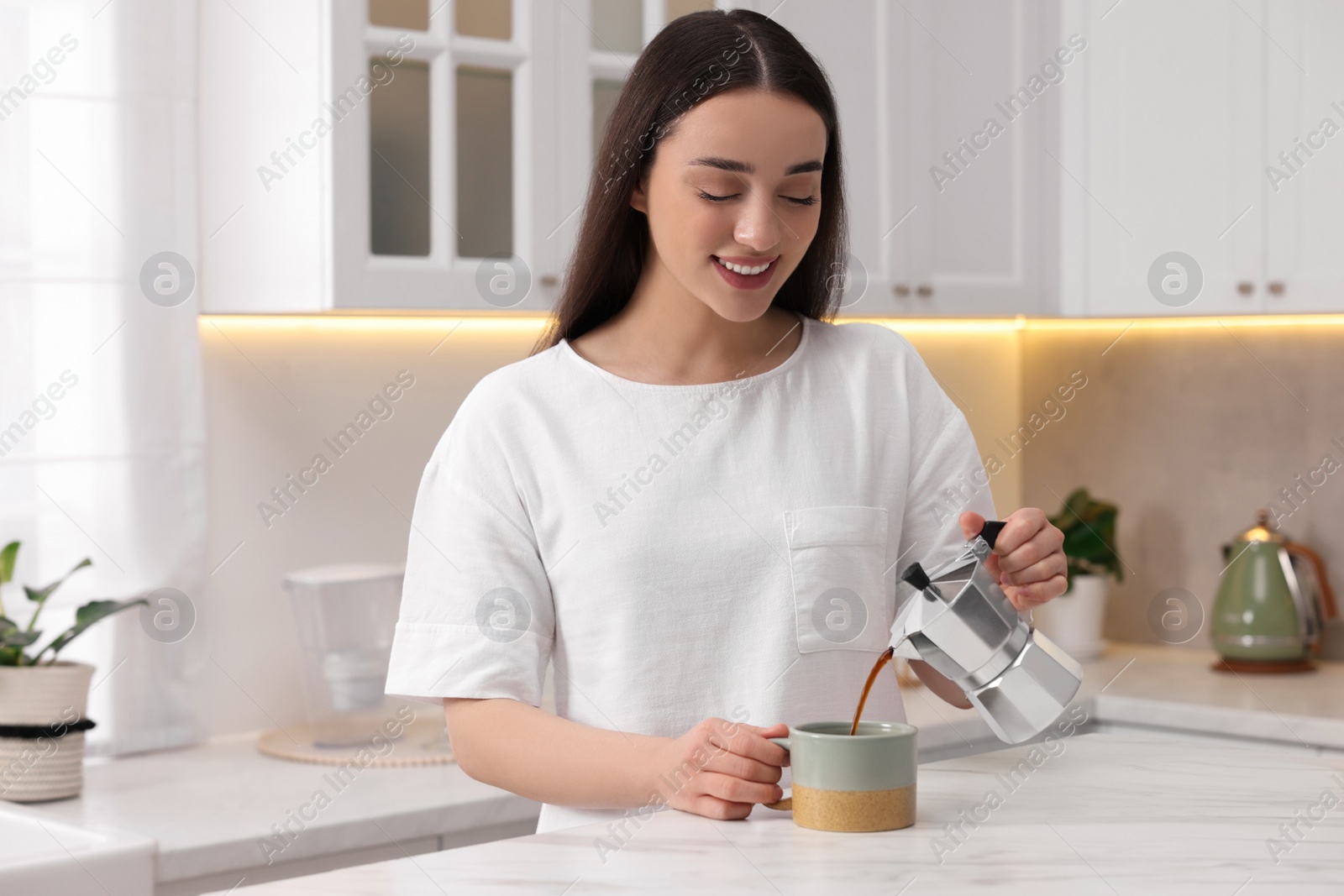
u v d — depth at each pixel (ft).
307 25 5.69
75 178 6.09
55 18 6.03
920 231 7.56
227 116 6.23
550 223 6.18
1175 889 2.16
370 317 6.92
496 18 6.04
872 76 7.33
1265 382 8.16
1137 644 8.84
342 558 6.87
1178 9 7.53
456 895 2.16
